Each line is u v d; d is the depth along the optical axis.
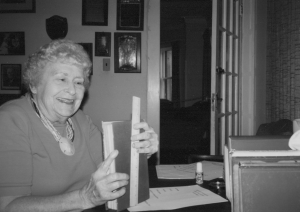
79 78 0.97
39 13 2.70
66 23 2.67
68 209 0.75
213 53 2.70
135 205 0.84
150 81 2.74
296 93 2.56
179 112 6.20
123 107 2.74
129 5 2.72
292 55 2.61
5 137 0.83
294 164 0.57
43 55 0.95
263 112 3.30
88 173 1.03
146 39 2.74
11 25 2.71
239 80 3.32
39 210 0.74
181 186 1.02
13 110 0.91
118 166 0.79
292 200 0.56
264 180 0.57
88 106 2.73
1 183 0.78
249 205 0.57
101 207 0.84
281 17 2.83
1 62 2.71
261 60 3.30
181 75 7.87
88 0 2.70
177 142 5.84
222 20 2.87
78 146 1.04
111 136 0.78
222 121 2.85
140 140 0.88
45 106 0.96
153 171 1.24
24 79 0.99
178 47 7.88
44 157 0.93
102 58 2.72
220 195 0.94
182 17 7.59
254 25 3.31
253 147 0.78
